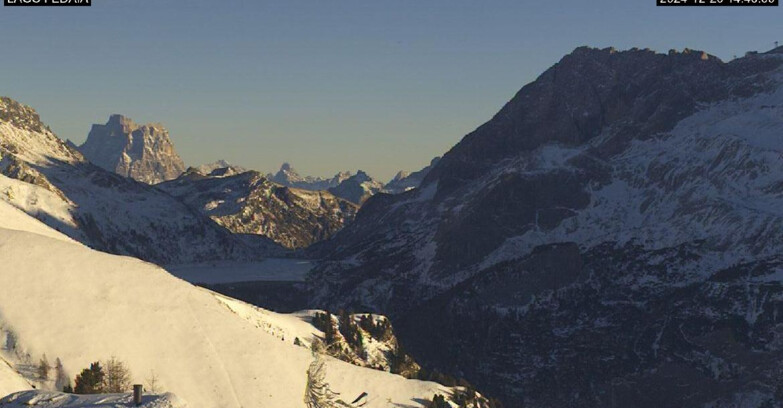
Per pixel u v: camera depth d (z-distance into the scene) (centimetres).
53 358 13050
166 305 15162
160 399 7681
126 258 16100
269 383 14450
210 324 15238
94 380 12525
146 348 14088
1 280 14125
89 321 13988
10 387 11725
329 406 4338
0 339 13150
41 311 13800
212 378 14075
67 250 15325
